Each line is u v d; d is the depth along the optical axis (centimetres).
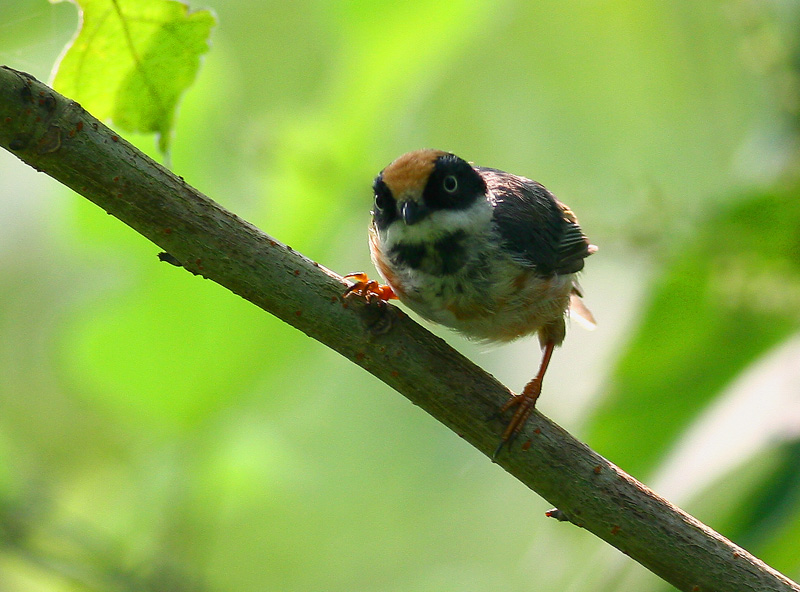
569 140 1350
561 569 1061
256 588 1430
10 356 1338
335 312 774
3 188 1282
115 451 1345
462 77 1343
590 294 1323
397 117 1142
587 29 1339
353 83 1113
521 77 1348
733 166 1219
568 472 783
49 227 1265
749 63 1015
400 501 1522
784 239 940
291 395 1191
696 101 1326
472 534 1536
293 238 1102
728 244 944
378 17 1070
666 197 1052
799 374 823
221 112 1073
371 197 1082
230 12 1207
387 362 786
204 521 1215
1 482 1259
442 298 947
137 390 1073
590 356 1323
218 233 746
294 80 1189
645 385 938
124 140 726
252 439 1297
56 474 1321
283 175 1081
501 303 948
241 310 1061
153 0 692
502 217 955
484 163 1354
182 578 1180
